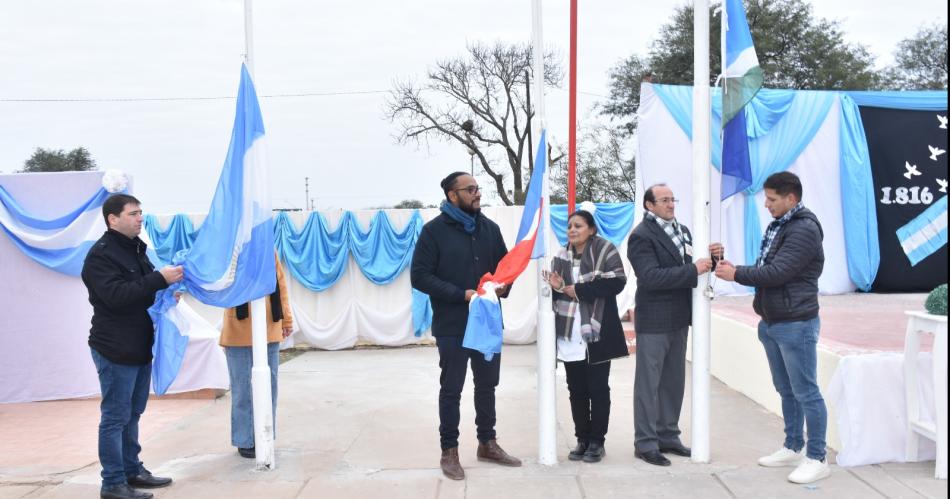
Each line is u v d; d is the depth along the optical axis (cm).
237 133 465
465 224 471
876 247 1106
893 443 467
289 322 546
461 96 2653
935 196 1125
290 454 528
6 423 642
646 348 479
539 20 470
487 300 446
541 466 480
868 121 1131
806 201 1115
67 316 722
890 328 692
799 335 430
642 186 997
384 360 1033
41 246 702
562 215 1150
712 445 529
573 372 492
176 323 473
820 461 441
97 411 684
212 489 451
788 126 1104
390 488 446
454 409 466
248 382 514
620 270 467
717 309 859
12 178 702
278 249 1157
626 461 489
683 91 997
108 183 505
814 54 2181
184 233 1135
